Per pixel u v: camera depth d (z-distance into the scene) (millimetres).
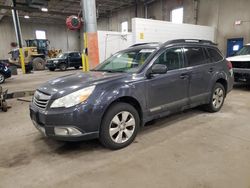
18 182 2242
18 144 3154
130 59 3523
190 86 3707
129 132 2990
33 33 25297
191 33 11258
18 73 15781
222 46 12625
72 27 8656
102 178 2256
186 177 2219
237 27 11711
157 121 3953
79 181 2223
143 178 2227
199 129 3529
